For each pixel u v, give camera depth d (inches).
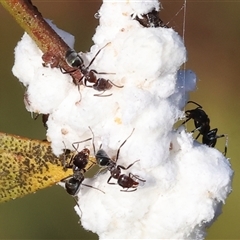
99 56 4.1
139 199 4.1
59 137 4.1
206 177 4.1
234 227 8.7
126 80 4.0
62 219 8.8
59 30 4.3
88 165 4.4
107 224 4.1
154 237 4.1
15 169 4.4
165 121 4.0
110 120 4.0
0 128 9.3
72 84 4.0
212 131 5.4
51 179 4.4
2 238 8.7
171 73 4.0
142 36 3.9
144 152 4.0
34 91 4.0
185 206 4.1
